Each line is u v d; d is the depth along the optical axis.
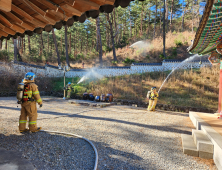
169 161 3.26
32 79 4.43
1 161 2.70
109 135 4.71
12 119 5.97
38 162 2.78
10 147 3.33
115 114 8.04
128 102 11.78
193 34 30.16
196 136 3.97
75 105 10.46
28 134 4.23
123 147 3.87
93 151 3.47
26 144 3.53
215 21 3.24
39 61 31.17
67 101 12.05
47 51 38.69
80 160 3.01
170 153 3.65
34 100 4.38
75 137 4.30
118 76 18.12
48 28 3.05
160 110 10.01
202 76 14.40
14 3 2.31
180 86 13.48
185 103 10.80
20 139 3.83
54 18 2.60
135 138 4.57
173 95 12.24
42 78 17.23
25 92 4.28
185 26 41.41
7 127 4.86
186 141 4.18
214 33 4.12
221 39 4.85
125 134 4.89
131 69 18.73
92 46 53.78
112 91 13.80
